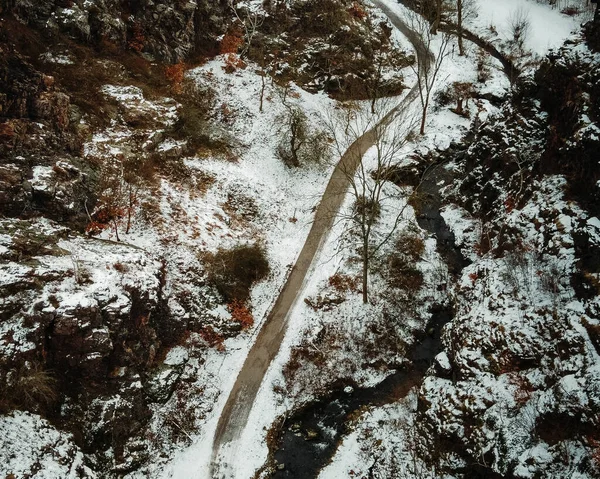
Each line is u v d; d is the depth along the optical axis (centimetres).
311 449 3095
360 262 4078
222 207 4156
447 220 4619
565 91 3809
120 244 3328
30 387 2544
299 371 3431
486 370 2930
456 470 2753
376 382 3472
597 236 2930
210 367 3378
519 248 3422
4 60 3356
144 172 3947
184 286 3522
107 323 2855
